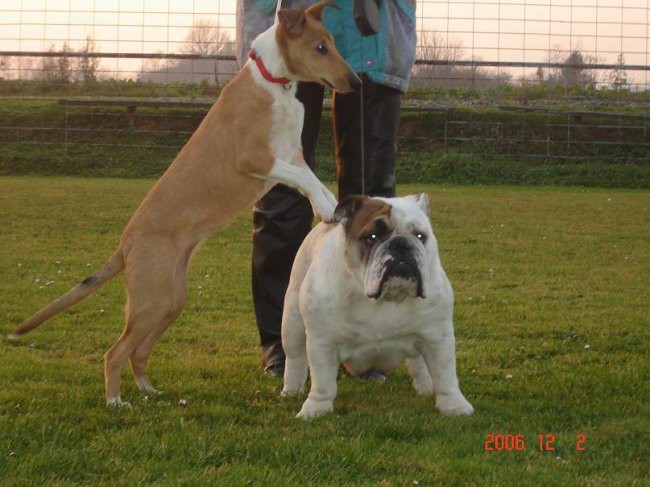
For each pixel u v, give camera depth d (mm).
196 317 4645
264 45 3789
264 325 4020
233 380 3854
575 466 3143
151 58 13750
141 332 3643
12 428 3322
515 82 13922
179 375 3902
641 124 12609
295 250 4016
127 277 3672
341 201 3416
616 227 7395
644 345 4207
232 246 6258
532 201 9156
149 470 3088
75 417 3441
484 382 3809
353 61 4012
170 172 3773
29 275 5324
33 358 4020
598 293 5031
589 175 11688
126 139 12305
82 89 13805
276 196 4004
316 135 4074
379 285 3314
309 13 3812
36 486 3016
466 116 12641
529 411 3541
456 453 3211
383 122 4070
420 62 13547
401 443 3260
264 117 3766
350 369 3592
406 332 3457
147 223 3697
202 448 3189
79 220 7281
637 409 3547
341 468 3100
